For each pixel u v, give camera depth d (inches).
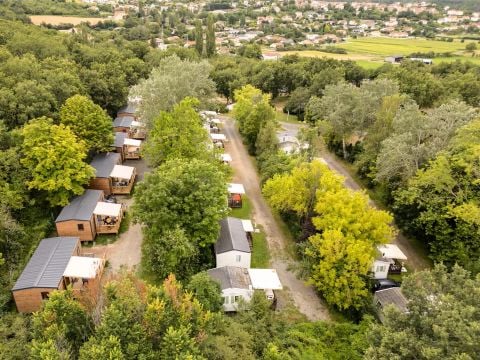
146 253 1439.5
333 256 1312.7
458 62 4436.5
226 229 1638.8
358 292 1310.3
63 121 2080.5
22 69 2282.2
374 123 2401.6
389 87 2583.7
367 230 1446.9
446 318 826.2
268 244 1768.0
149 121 2314.2
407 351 824.9
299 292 1481.3
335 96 2709.2
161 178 1491.1
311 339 1159.6
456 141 1622.8
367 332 1019.9
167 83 2324.1
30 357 800.9
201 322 933.8
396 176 1921.8
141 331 834.8
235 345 970.1
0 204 1510.8
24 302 1254.3
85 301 980.6
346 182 2379.4
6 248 1477.6
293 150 2347.4
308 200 1679.4
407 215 1728.6
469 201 1497.3
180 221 1439.5
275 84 4271.7
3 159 1612.9
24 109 1962.4
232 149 2888.8
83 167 1769.2
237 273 1396.4
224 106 3900.1
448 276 1018.7
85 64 3250.5
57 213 1765.5
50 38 3415.4
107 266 1520.7
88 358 768.3
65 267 1347.2
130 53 3956.7
